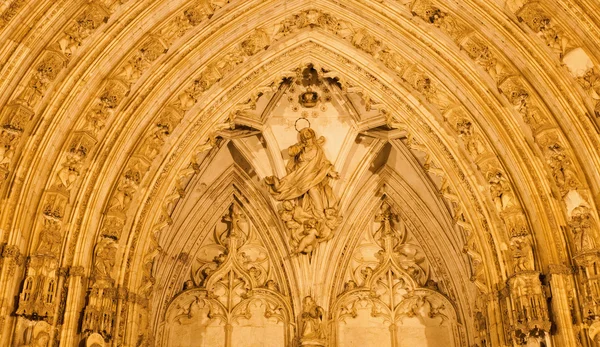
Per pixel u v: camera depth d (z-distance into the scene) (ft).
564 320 60.13
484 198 67.97
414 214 83.66
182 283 82.28
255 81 72.54
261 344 79.82
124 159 66.95
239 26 69.82
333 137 81.15
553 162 64.13
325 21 71.72
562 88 63.41
